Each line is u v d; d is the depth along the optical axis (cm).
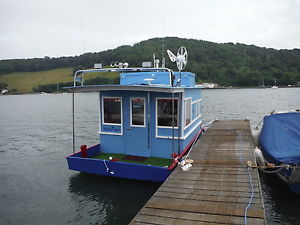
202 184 751
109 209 913
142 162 1052
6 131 2881
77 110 5066
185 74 1251
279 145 1106
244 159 969
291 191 1008
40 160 1645
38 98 10962
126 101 1125
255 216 564
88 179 1162
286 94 7981
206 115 3538
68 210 930
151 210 611
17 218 898
